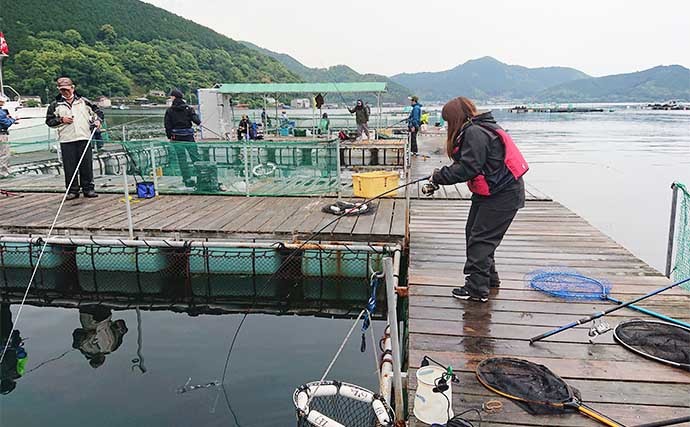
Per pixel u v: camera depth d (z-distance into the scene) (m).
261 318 5.14
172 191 7.59
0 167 8.49
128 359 4.16
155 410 3.37
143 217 6.20
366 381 3.74
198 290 5.77
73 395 3.58
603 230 9.16
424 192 3.57
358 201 6.94
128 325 4.95
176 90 7.95
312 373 3.88
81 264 5.84
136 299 5.78
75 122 7.06
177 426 3.19
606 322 3.42
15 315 5.24
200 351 4.31
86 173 7.29
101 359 4.16
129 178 8.35
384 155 12.94
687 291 4.05
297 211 6.48
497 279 4.08
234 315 5.23
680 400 2.57
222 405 3.42
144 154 7.52
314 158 7.40
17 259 5.86
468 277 3.83
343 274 5.59
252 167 7.50
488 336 3.28
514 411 2.50
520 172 3.38
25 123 14.72
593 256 4.91
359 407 2.58
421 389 2.49
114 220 6.06
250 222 5.93
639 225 9.49
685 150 20.73
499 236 3.67
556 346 3.14
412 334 3.30
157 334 4.71
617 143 23.86
